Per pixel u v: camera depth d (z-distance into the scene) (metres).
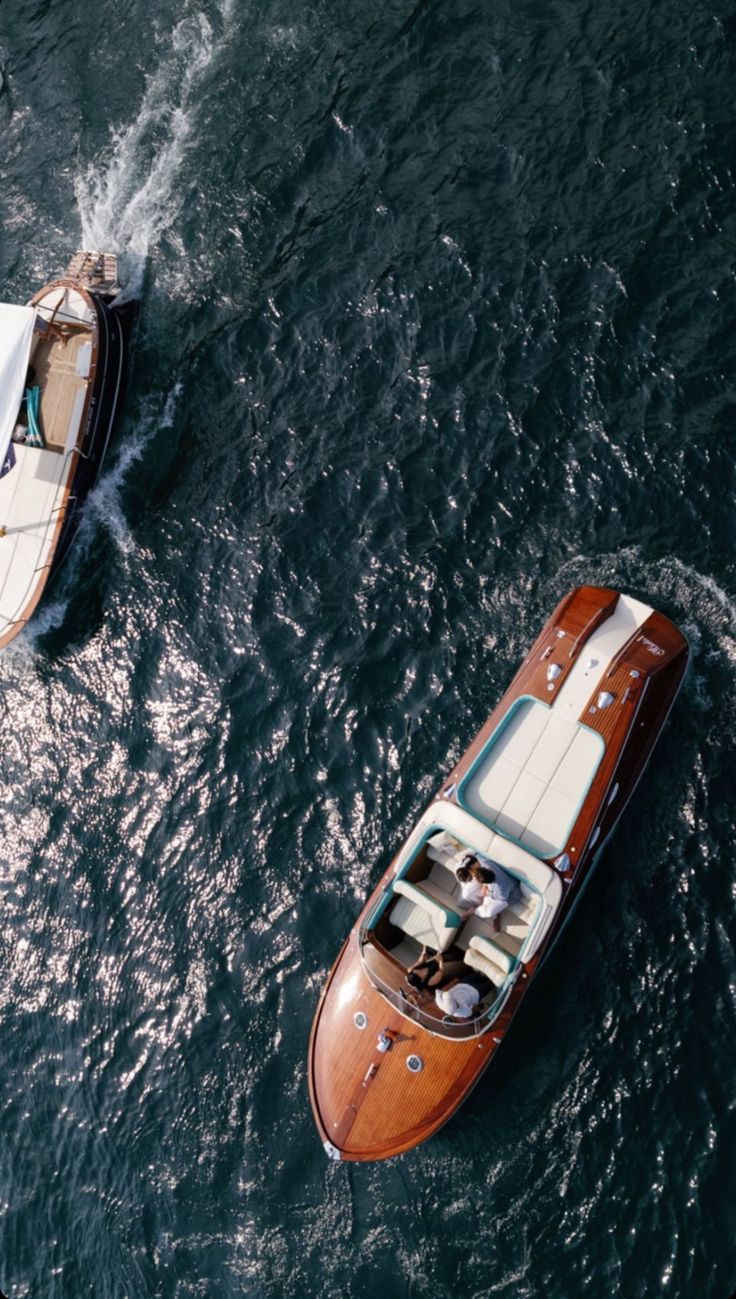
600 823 17.70
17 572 23.33
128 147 27.06
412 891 17.44
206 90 26.91
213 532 23.05
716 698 18.95
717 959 17.53
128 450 24.34
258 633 21.92
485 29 25.09
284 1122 18.30
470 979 17.19
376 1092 16.95
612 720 18.08
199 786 21.16
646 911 18.05
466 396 22.28
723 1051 16.98
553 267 22.61
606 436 21.11
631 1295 15.89
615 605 19.14
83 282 24.98
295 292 24.25
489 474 21.59
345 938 19.20
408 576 21.34
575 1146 16.91
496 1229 16.73
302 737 20.84
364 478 22.39
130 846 21.17
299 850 20.09
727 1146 16.41
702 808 18.42
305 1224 17.56
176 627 22.58
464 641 20.59
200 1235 18.00
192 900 20.39
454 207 23.77
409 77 25.28
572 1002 17.77
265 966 19.47
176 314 24.97
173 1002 19.75
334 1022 17.50
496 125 24.16
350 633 21.30
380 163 24.73
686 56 23.36
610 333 21.78
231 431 23.72
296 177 25.30
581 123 23.53
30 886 21.50
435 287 23.23
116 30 28.59
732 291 21.39
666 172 22.56
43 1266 18.62
